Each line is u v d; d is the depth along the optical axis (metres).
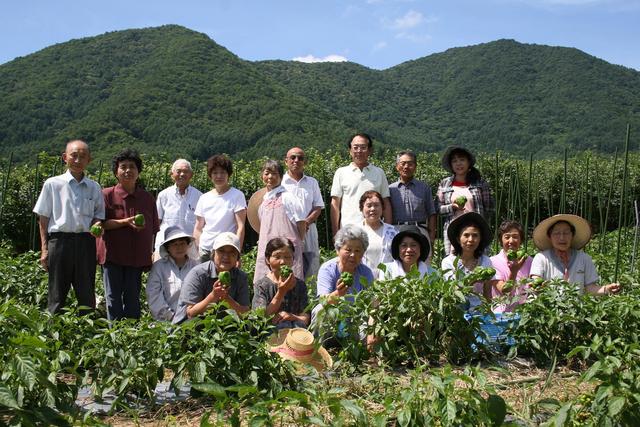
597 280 6.71
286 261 5.98
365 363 5.38
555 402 3.81
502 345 5.69
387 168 17.16
